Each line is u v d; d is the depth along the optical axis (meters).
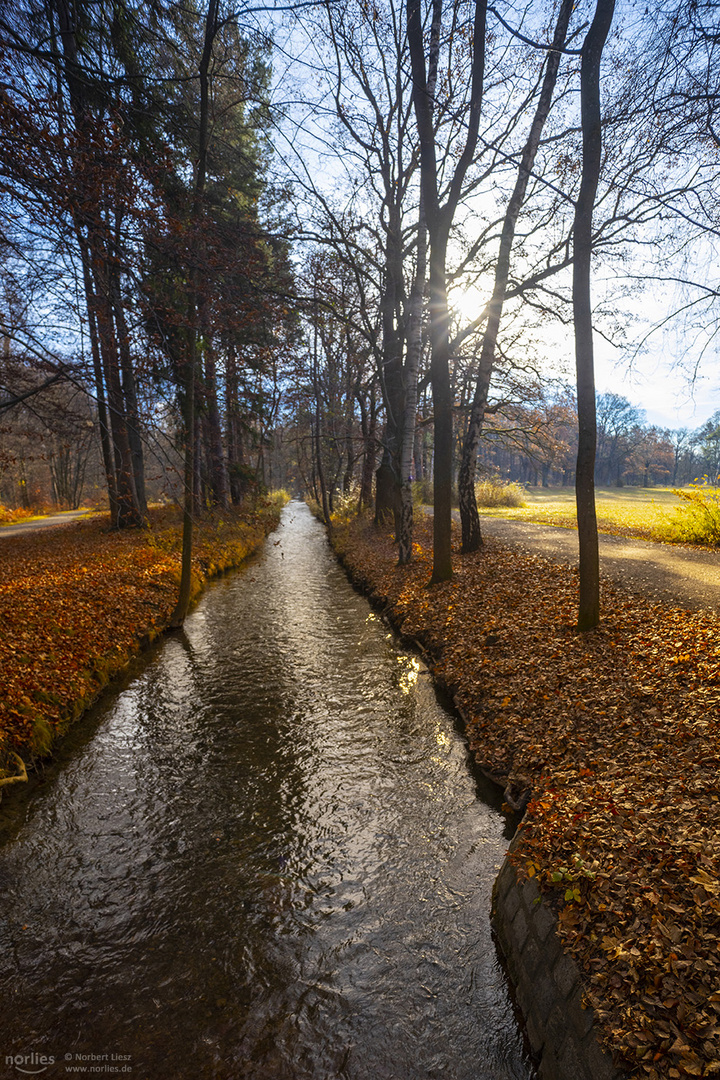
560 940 3.47
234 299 8.32
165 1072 3.33
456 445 34.19
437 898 4.64
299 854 5.24
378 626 12.66
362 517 28.73
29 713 7.29
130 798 6.21
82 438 10.35
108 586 12.92
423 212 13.30
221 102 12.39
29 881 4.95
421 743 7.23
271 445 24.52
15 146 5.46
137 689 9.26
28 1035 3.58
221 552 20.84
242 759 7.00
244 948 4.21
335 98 13.23
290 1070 3.33
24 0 6.45
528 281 14.16
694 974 2.89
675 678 6.21
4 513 37.72
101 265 6.87
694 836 3.81
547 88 12.13
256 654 10.95
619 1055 2.70
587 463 7.93
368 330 16.94
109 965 4.09
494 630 9.46
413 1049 3.43
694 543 15.58
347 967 4.03
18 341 6.46
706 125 6.02
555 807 4.78
